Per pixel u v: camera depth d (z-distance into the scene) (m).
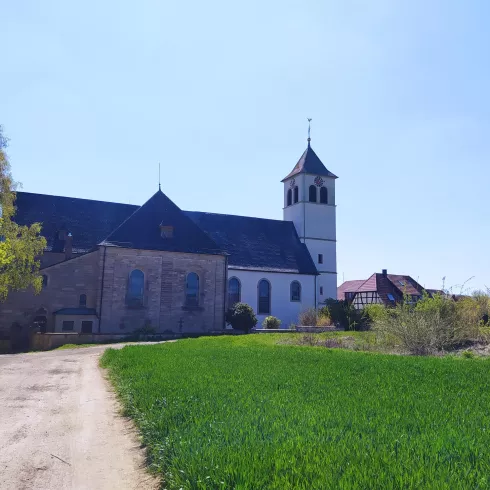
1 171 37.38
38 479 6.62
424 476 5.35
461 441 6.78
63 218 49.06
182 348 25.27
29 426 9.57
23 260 36.62
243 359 18.77
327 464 5.73
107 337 36.94
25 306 40.22
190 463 6.04
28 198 48.97
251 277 54.62
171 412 8.88
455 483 5.12
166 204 47.50
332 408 9.18
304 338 30.06
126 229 43.91
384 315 27.31
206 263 45.41
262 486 5.22
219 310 45.31
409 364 17.03
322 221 62.09
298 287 57.19
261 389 11.43
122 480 6.57
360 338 30.83
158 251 43.50
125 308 41.72
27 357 24.31
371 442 6.68
